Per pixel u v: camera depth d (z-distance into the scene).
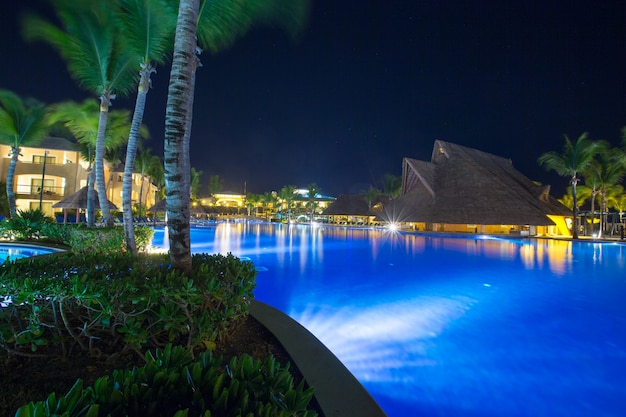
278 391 1.76
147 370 1.75
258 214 97.38
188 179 4.23
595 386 4.34
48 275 3.50
